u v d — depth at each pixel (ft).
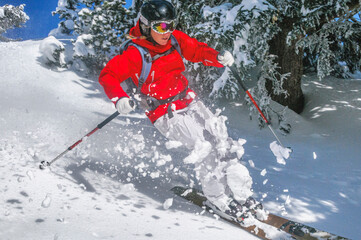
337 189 12.27
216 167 7.93
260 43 20.95
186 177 11.14
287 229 7.55
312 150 18.26
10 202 6.03
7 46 30.63
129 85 7.95
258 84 22.21
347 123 21.84
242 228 7.68
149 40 7.45
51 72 27.58
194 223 7.19
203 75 25.46
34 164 8.68
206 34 20.15
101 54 29.71
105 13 30.07
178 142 7.70
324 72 22.27
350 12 22.02
